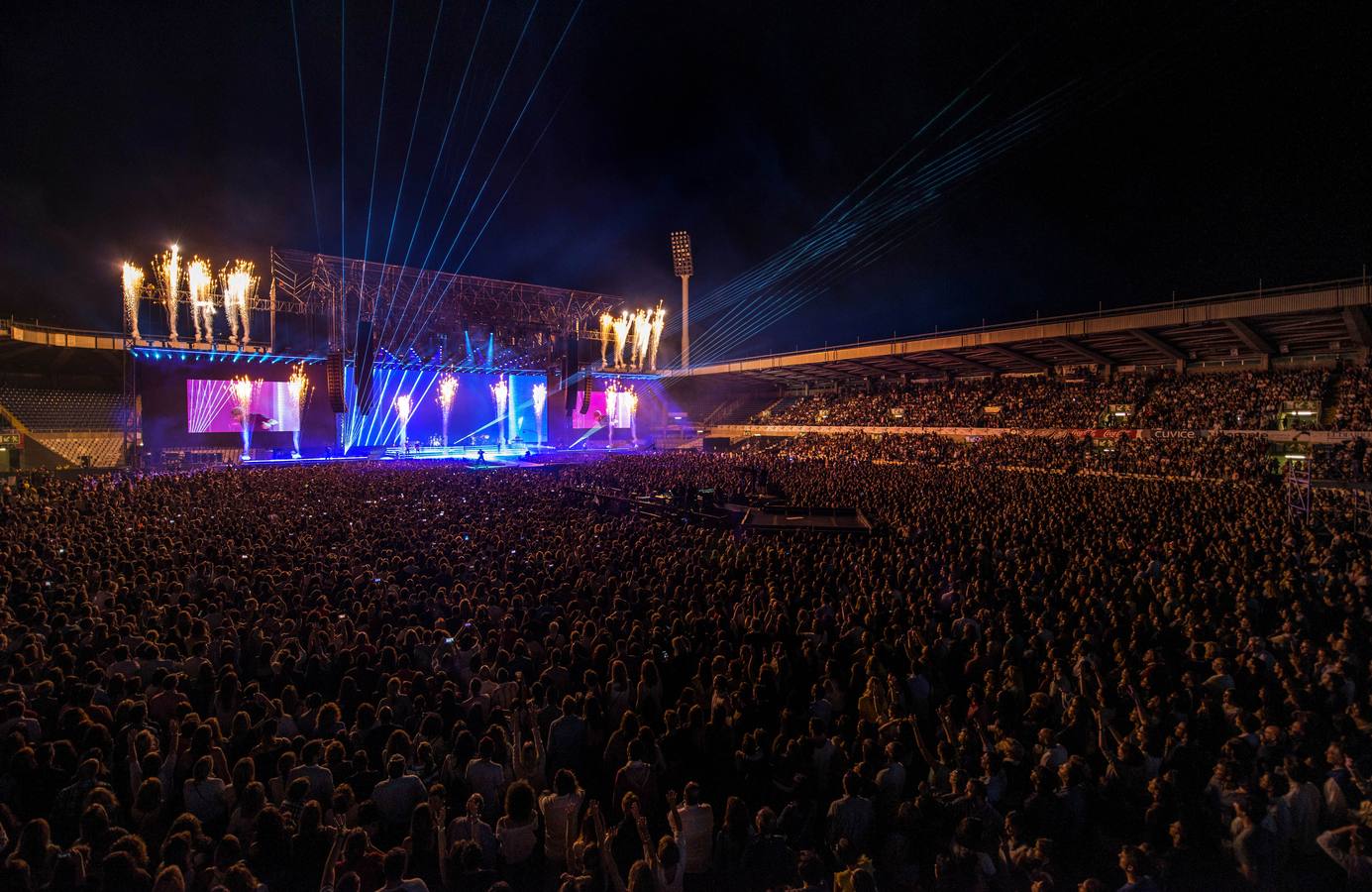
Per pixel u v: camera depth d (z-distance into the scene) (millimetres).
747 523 23469
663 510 25266
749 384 74000
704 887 5105
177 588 10703
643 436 72062
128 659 7703
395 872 4062
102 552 12492
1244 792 5422
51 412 44438
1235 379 40719
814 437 60062
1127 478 33375
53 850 4164
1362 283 29828
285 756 5629
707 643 9305
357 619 9875
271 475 30375
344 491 25078
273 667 7957
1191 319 35500
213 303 44656
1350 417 32969
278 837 4566
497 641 8711
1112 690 7488
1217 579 12070
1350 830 4828
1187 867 4980
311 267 46125
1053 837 5438
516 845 5035
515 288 54406
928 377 60188
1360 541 16656
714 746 6648
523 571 12742
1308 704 7082
